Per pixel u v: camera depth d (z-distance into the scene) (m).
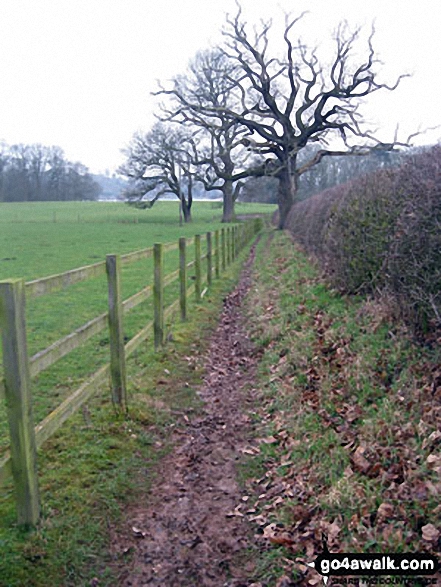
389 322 6.19
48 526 3.55
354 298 7.83
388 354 5.52
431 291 4.98
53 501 3.85
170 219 61.56
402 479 3.66
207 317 10.15
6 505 3.75
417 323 5.50
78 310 10.62
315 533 3.47
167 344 7.97
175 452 4.84
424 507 3.28
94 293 12.41
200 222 56.91
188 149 53.12
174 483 4.30
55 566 3.24
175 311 10.14
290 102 39.03
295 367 6.44
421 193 5.26
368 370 5.40
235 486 4.27
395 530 3.20
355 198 8.24
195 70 47.56
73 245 27.81
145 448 4.83
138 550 3.49
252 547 3.51
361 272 7.62
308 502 3.83
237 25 37.88
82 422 5.17
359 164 46.03
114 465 4.43
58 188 100.31
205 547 3.53
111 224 51.78
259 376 6.76
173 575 3.28
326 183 58.62
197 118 40.31
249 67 38.28
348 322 6.90
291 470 4.33
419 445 3.88
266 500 4.02
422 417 4.21
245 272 17.34
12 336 3.29
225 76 41.31
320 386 5.62
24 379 3.39
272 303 10.19
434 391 4.55
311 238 15.10
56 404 5.70
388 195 6.78
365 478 3.79
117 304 5.28
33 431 3.54
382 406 4.66
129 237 33.94
